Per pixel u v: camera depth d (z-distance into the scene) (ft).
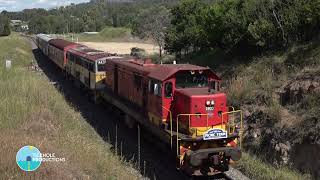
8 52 216.13
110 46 279.28
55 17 536.01
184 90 51.34
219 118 49.16
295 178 47.44
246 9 89.81
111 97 78.54
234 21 91.04
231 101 69.82
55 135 52.21
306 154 50.78
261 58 80.59
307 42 75.31
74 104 90.53
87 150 47.67
